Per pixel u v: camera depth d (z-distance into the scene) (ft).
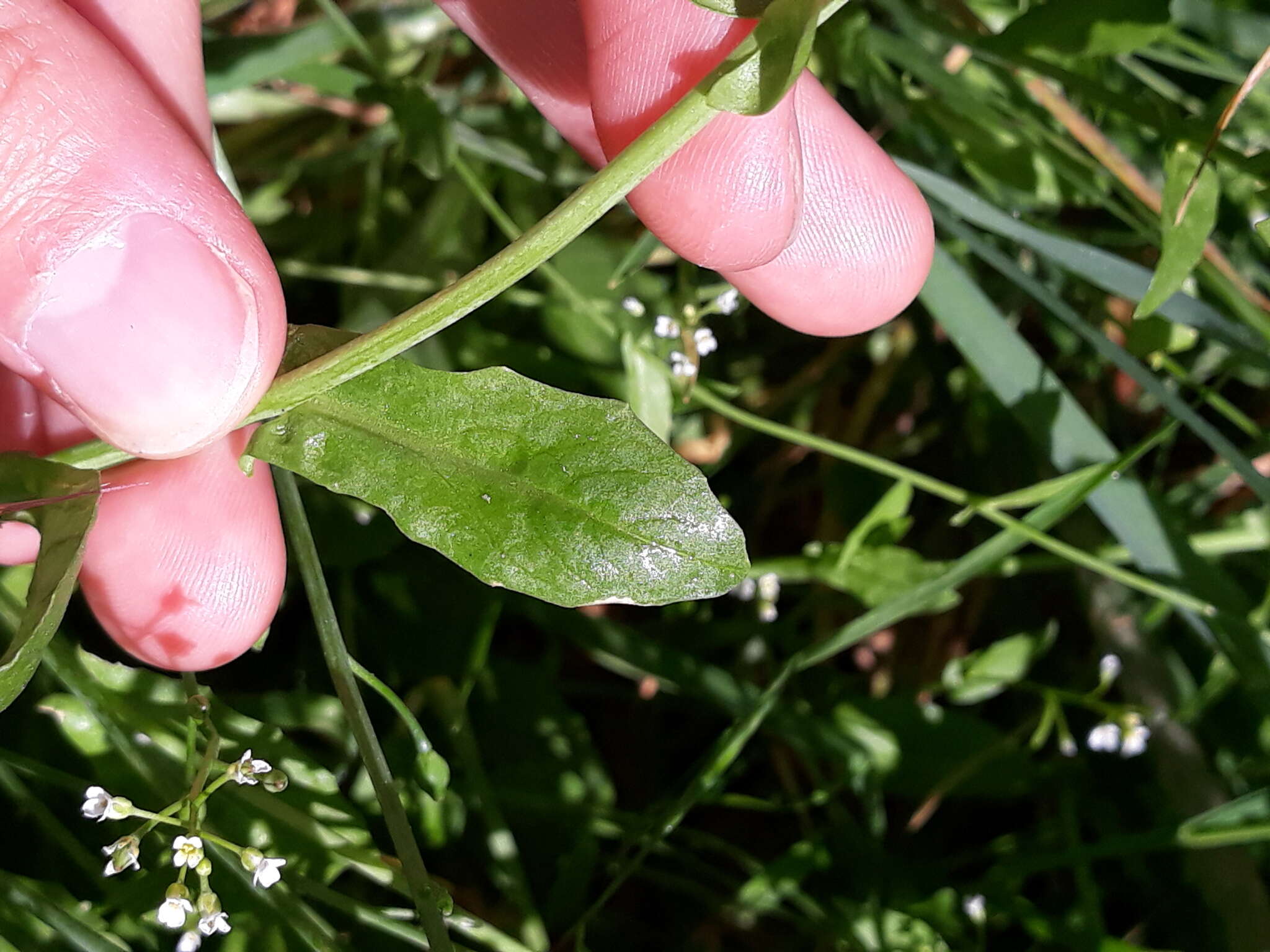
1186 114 0.50
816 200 0.43
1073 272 0.50
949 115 0.51
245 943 0.42
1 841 0.44
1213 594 0.46
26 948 0.40
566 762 0.48
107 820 0.43
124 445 0.37
